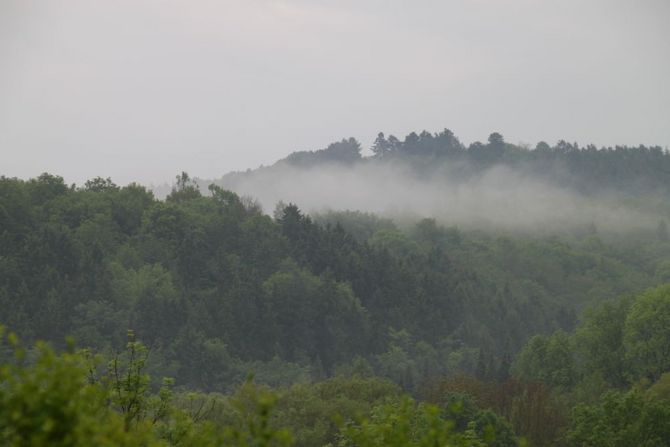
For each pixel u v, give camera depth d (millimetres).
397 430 22344
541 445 106250
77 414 16797
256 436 18875
